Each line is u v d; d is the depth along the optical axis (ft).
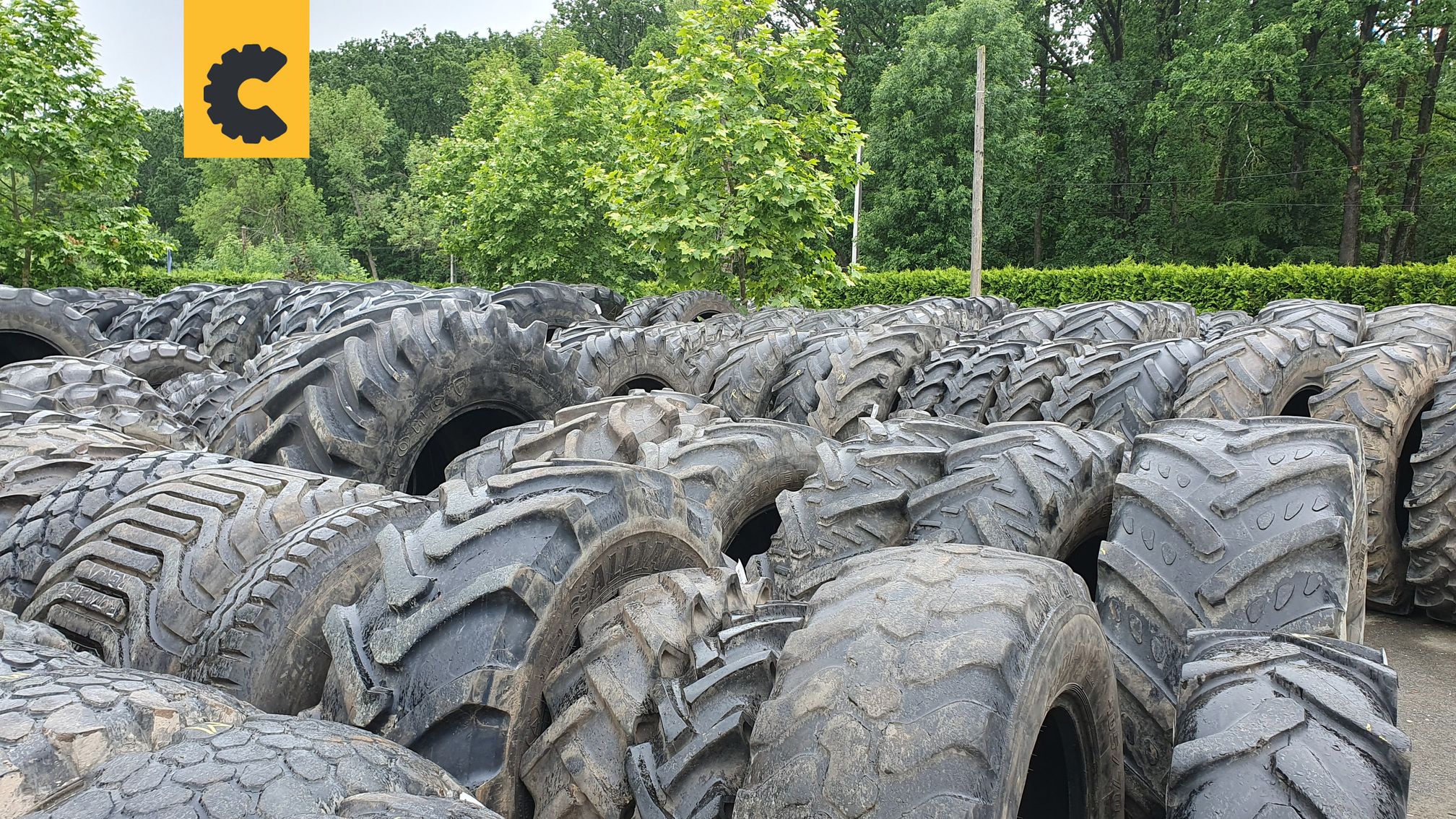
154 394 14.30
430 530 6.10
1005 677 4.55
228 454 10.12
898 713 4.39
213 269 155.63
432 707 5.21
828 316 27.76
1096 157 141.38
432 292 16.42
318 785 3.92
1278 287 65.36
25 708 4.23
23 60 52.85
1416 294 59.21
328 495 7.86
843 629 4.95
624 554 6.49
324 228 240.12
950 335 19.53
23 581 7.81
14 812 3.72
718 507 10.02
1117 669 6.90
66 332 21.13
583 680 5.74
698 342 23.22
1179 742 5.40
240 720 4.77
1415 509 13.50
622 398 11.51
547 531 5.91
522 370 11.84
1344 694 5.24
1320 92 124.16
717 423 11.53
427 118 279.28
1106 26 159.12
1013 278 84.07
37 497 8.68
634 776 5.21
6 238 54.60
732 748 5.29
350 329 10.91
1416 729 10.70
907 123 137.59
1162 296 72.38
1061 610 5.26
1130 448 10.02
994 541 8.55
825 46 45.50
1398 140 128.06
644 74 152.15
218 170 237.04
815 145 45.75
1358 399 13.83
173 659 6.58
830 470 9.89
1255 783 4.89
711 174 43.47
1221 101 119.44
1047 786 6.38
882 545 9.09
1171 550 7.04
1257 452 7.54
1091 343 16.15
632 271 78.28
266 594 6.36
